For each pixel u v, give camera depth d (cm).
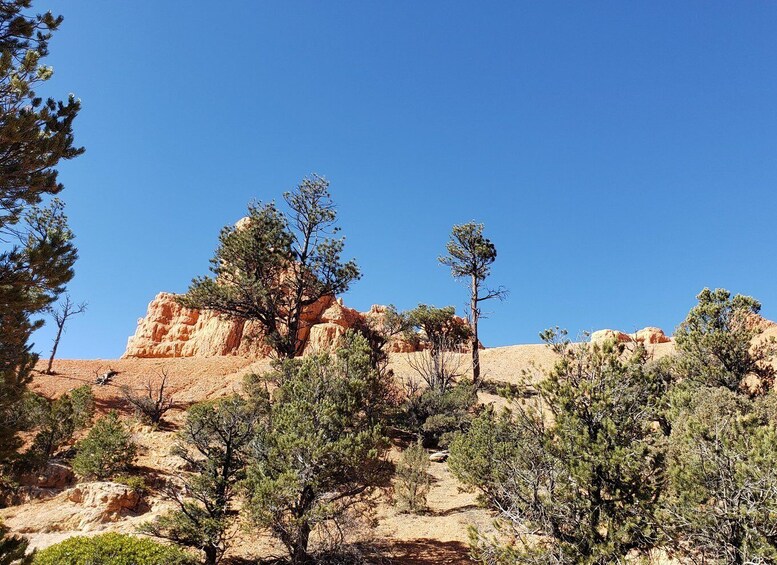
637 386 941
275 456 1213
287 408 1339
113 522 1471
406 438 2886
